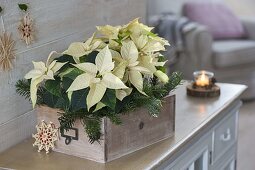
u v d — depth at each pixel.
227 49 4.64
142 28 1.69
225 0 5.83
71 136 1.60
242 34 5.10
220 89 2.21
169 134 1.75
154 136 1.70
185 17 5.09
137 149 1.65
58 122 1.61
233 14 5.23
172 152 1.65
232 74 4.75
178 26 4.52
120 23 2.29
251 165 3.46
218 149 2.08
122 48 1.58
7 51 1.62
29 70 1.73
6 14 1.61
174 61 4.45
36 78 1.58
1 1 1.59
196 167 1.93
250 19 5.15
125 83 1.57
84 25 2.01
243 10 5.83
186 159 1.79
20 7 1.66
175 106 1.86
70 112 1.54
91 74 1.52
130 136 1.62
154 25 4.59
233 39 5.06
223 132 2.11
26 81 1.70
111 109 1.54
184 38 4.50
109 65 1.52
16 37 1.66
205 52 4.54
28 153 1.64
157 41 1.67
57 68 1.57
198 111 1.97
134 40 1.65
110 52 1.54
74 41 1.96
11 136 1.69
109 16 2.19
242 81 4.86
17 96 1.69
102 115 1.55
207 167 1.97
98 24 2.11
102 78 1.52
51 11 1.81
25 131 1.75
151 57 1.63
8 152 1.65
